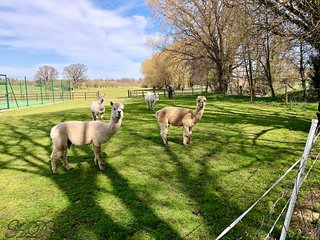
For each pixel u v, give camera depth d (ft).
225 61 86.12
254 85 90.63
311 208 11.98
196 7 83.10
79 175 16.88
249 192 13.83
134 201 13.06
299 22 28.78
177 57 92.58
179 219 11.30
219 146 22.82
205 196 13.46
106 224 11.02
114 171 17.42
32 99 105.50
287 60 65.10
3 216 11.94
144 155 20.80
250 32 33.55
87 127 16.98
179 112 22.68
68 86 116.78
